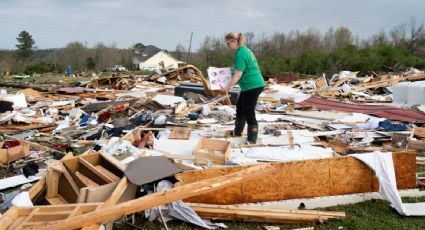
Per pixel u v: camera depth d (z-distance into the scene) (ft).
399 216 14.19
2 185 17.99
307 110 38.42
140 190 13.84
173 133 24.14
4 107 40.91
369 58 103.04
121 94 57.26
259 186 14.93
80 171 15.84
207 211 13.93
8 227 11.14
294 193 15.21
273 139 23.65
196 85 48.03
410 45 131.54
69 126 32.30
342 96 55.06
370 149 22.61
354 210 14.78
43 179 14.85
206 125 29.73
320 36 154.71
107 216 10.96
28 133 30.12
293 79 88.28
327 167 15.33
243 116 23.43
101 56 212.43
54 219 11.44
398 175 15.96
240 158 18.94
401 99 44.52
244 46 21.15
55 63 191.21
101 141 24.34
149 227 13.42
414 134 25.94
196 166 17.87
